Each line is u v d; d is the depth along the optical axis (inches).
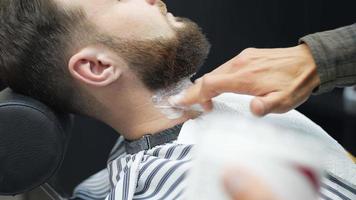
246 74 31.3
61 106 38.7
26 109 33.9
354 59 32.1
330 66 31.9
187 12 66.7
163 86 37.5
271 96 30.6
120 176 35.5
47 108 35.9
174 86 37.7
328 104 71.9
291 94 31.3
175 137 36.9
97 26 36.3
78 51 36.7
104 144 62.0
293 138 18.9
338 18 72.3
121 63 36.7
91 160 61.0
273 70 31.6
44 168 34.5
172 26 37.6
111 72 36.8
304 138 20.0
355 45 32.0
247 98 36.4
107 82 36.9
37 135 34.0
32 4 36.7
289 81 31.4
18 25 36.9
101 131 61.7
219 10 67.9
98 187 44.4
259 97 30.9
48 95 37.8
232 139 18.3
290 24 71.3
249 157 17.4
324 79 32.2
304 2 70.7
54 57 36.9
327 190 33.1
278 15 70.4
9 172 34.1
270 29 70.7
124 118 38.5
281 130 20.0
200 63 38.7
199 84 33.8
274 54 32.3
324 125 68.3
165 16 38.1
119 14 36.5
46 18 36.4
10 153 33.8
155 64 36.7
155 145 37.0
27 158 34.1
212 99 34.4
